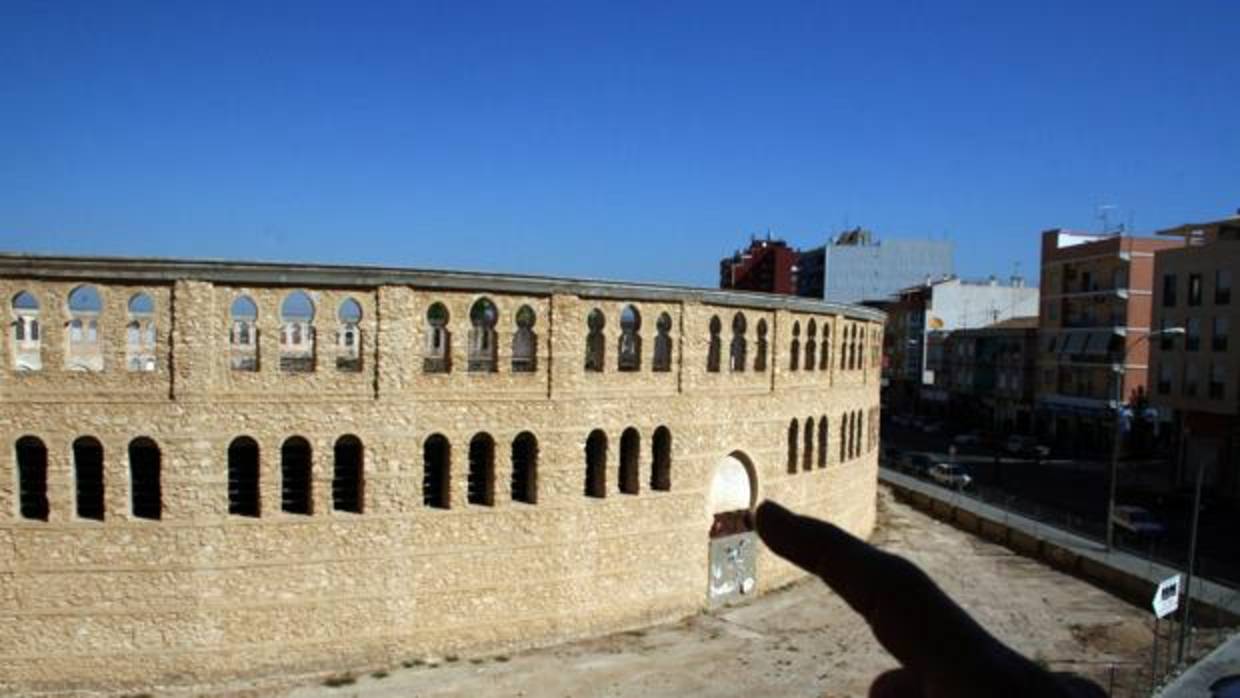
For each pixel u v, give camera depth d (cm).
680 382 3728
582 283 3400
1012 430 9969
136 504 2953
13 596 2839
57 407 2836
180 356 2891
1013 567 4709
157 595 2922
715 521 3922
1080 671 3209
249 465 3052
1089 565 4544
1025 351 9706
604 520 3559
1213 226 7006
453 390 3216
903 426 11219
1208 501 6288
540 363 3362
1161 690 2906
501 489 3331
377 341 3089
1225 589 4034
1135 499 6419
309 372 3045
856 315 4922
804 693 3070
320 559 3073
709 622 3769
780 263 11181
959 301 11919
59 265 2794
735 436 3959
